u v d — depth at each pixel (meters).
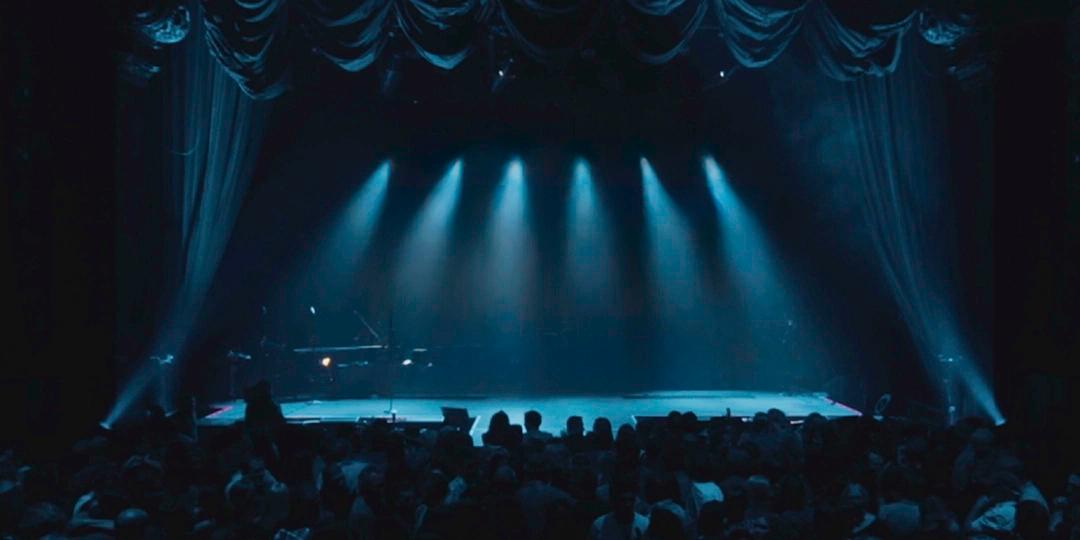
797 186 18.17
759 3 11.51
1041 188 11.51
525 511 6.13
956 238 12.29
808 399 18.30
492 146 20.11
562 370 20.67
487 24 11.93
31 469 6.90
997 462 7.24
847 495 6.06
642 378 20.66
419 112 19.25
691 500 6.48
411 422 13.13
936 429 9.11
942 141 12.44
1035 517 5.46
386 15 11.55
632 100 18.28
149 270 12.07
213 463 7.29
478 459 7.11
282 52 12.49
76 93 11.06
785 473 6.98
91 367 11.07
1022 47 11.56
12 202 10.54
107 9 10.88
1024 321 11.63
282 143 18.05
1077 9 11.08
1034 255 11.54
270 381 18.23
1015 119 11.62
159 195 12.18
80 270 11.05
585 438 8.06
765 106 17.95
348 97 18.42
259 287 18.53
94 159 11.13
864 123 13.46
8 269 10.49
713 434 8.16
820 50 12.08
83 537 5.31
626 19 11.47
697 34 14.98
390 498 5.91
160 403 12.10
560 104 18.20
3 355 10.41
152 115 12.06
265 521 6.02
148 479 6.27
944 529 5.60
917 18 11.97
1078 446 10.80
